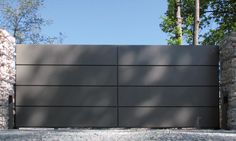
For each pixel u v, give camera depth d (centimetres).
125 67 1211
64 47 1217
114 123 1202
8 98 1162
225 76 1179
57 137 666
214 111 1217
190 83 1216
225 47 1178
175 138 636
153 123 1203
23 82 1211
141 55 1214
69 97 1208
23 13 2667
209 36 2356
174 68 1216
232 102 1139
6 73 1150
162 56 1216
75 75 1211
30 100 1207
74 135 710
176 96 1212
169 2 2148
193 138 638
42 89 1209
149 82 1210
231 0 2333
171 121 1208
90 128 1201
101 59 1212
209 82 1221
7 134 732
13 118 1195
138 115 1203
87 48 1216
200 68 1221
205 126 1213
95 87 1209
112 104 1205
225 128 1179
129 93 1209
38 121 1202
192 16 2284
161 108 1209
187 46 1222
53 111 1205
